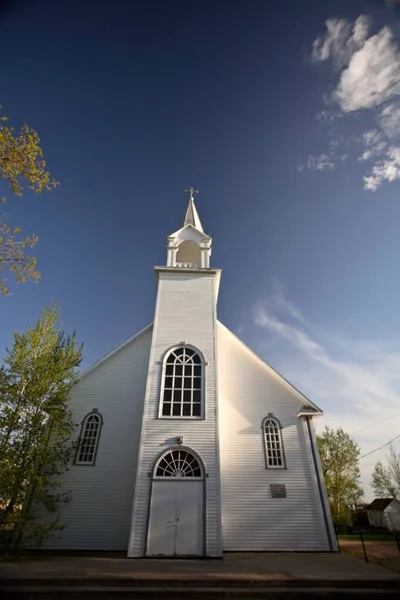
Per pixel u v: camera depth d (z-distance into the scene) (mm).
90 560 11852
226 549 14367
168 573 9539
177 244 20594
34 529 13969
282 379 18188
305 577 9172
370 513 40969
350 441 31578
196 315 17719
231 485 15727
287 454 16516
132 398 17750
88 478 15805
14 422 14414
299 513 15195
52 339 16750
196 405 15438
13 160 11156
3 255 11812
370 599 8312
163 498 13359
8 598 8078
